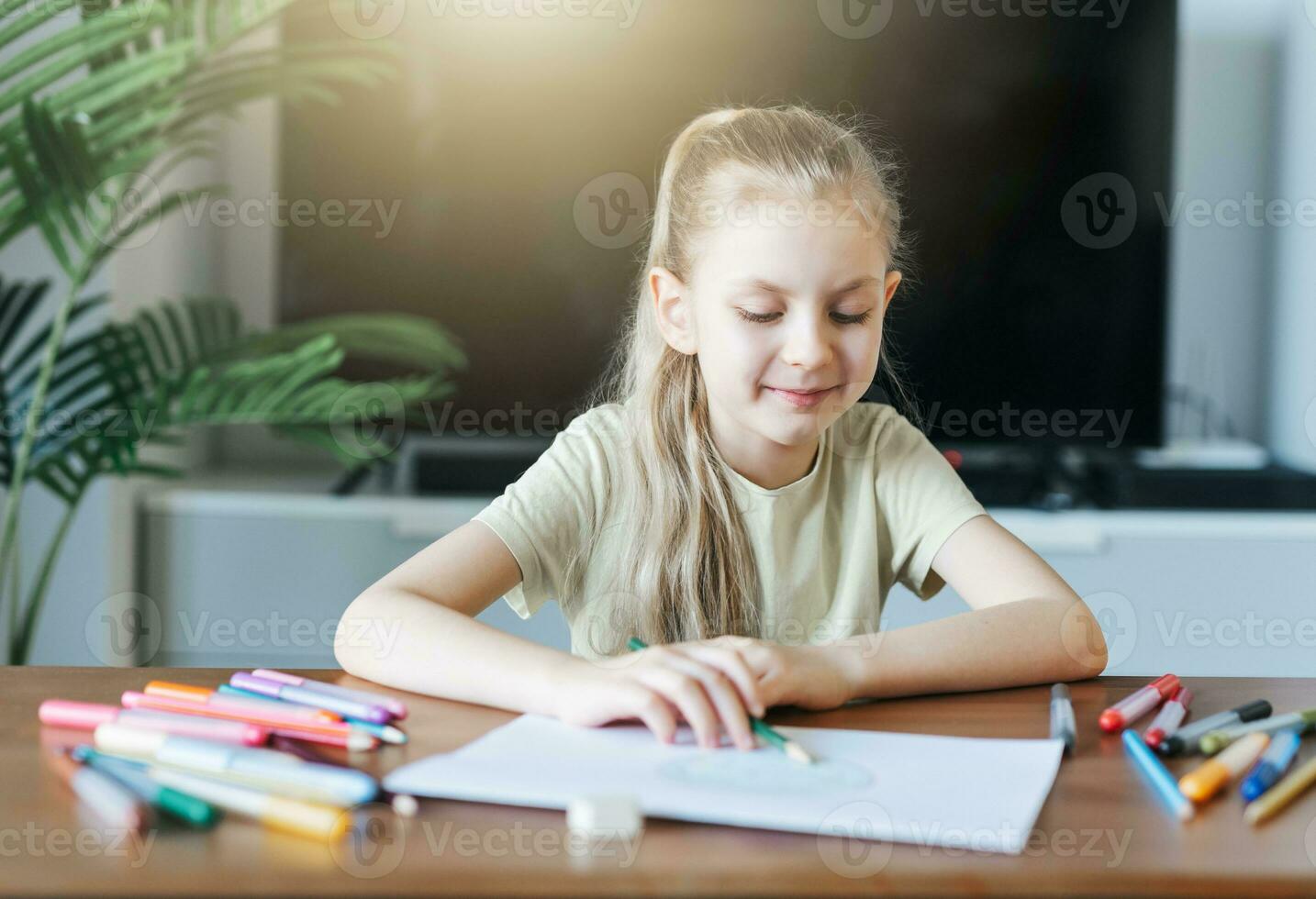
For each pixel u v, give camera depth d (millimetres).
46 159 1544
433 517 2133
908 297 2299
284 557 2137
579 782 569
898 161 2275
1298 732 672
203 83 1665
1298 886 481
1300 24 2279
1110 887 478
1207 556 2104
